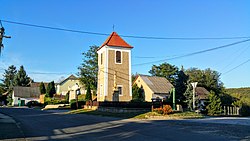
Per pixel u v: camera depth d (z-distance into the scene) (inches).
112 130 650.8
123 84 1764.3
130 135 562.6
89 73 2721.5
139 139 509.4
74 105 1919.3
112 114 1210.6
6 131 632.4
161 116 1091.9
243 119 1059.9
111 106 1417.3
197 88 2365.9
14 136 549.6
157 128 691.4
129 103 1288.1
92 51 2738.7
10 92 4050.2
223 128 693.3
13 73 4931.1
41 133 599.2
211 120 986.1
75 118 1040.2
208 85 2600.9
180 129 669.3
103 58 1784.0
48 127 724.0
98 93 1843.0
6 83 4852.4
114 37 1818.4
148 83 2282.2
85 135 565.6
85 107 1760.6
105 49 1758.1
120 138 522.0
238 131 628.7
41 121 906.7
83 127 721.6
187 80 1723.7
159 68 2856.8
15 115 1226.6
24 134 580.7
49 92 3277.6
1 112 1483.8
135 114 1151.0
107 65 1739.7
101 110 1466.5
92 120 950.4
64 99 2738.7
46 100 2721.5
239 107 1608.0
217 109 1536.7
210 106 1550.2
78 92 2384.4
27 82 4370.1
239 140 498.0
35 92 3730.3
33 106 2701.8
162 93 2201.0
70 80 3782.0
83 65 2728.8
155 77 2421.3
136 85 2285.9
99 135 565.0
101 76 1806.1
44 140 500.7
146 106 1288.1
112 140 498.0
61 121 905.5
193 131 629.6
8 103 3873.0
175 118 1086.4
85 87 2751.0
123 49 1797.5
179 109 1397.6
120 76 1764.3
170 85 2331.4
